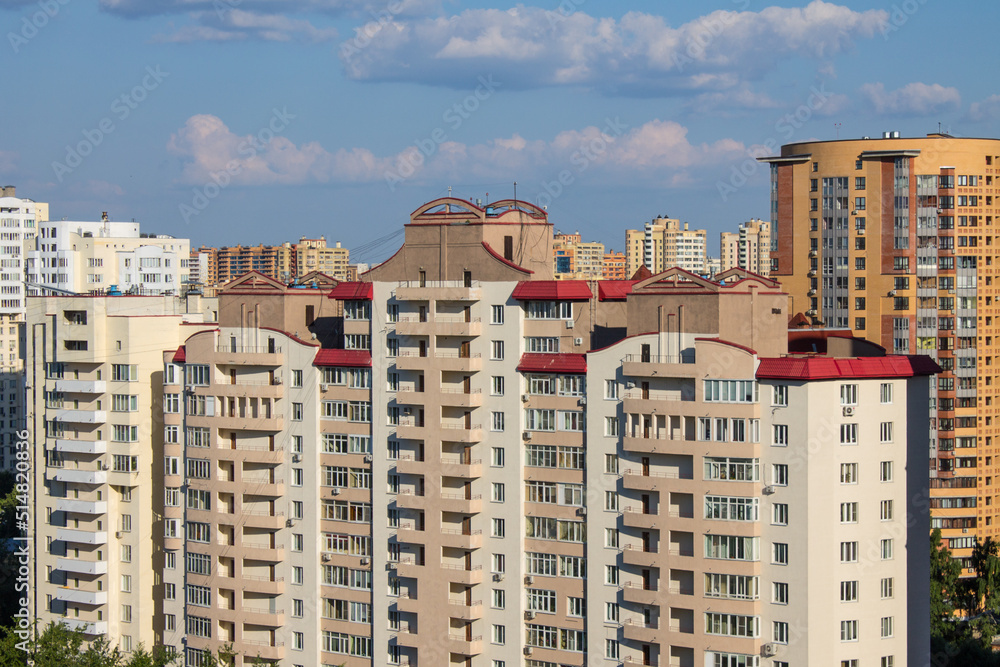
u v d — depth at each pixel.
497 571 151.75
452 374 154.00
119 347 176.38
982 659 179.75
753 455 136.62
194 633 168.62
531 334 150.12
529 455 150.12
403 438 154.88
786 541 136.00
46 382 183.12
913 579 144.38
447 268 154.25
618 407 145.00
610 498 145.62
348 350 160.38
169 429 171.25
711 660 139.00
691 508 140.62
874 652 138.00
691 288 141.88
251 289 166.38
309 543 161.88
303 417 162.25
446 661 153.25
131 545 177.88
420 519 155.75
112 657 166.00
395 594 157.25
